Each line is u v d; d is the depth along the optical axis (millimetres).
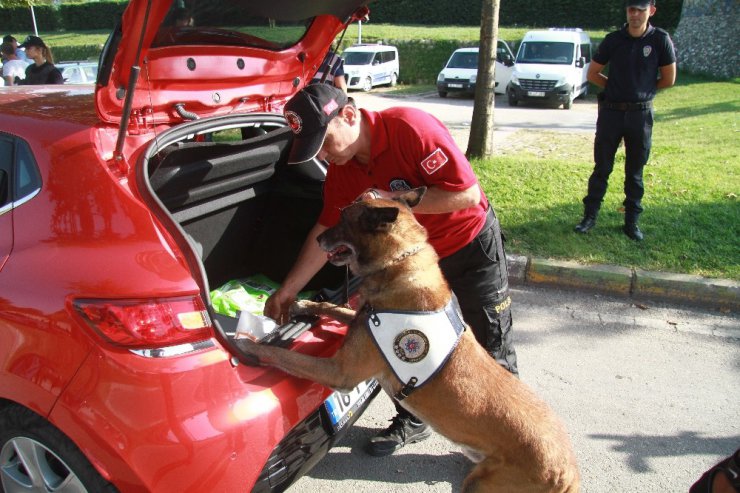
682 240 5863
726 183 7406
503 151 10242
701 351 4406
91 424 2014
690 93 18719
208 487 2049
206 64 2725
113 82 2293
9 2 19719
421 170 2738
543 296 5301
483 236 3086
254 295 3484
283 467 2307
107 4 36938
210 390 2100
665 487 3090
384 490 3027
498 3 7973
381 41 30109
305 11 3025
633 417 3633
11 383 2162
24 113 2580
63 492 2186
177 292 2078
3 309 2203
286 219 3643
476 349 2611
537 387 3912
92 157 2250
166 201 2812
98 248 2150
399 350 2453
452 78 22406
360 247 2553
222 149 2877
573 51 20578
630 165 5824
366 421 3564
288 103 2496
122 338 2021
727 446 3395
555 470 2428
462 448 2602
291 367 2348
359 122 2701
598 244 5828
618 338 4578
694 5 24500
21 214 2328
